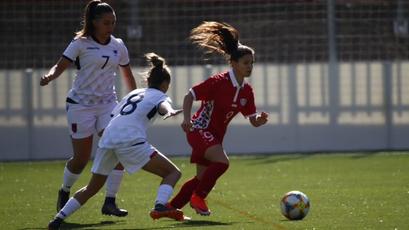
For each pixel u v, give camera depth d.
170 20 59.94
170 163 24.50
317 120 53.25
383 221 25.67
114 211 27.59
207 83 26.75
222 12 59.41
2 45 57.19
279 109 53.16
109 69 28.22
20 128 52.94
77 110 28.06
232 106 27.02
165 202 24.00
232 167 46.41
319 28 57.88
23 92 52.81
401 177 39.84
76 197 24.59
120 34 57.12
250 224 25.50
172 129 53.00
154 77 25.34
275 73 53.03
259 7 58.62
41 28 57.97
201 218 27.39
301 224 25.20
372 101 53.28
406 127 53.34
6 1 57.56
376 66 53.12
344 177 40.38
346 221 25.75
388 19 55.97
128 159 24.30
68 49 27.67
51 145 53.03
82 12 57.25
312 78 53.09
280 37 56.69
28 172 45.66
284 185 37.59
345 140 53.34
